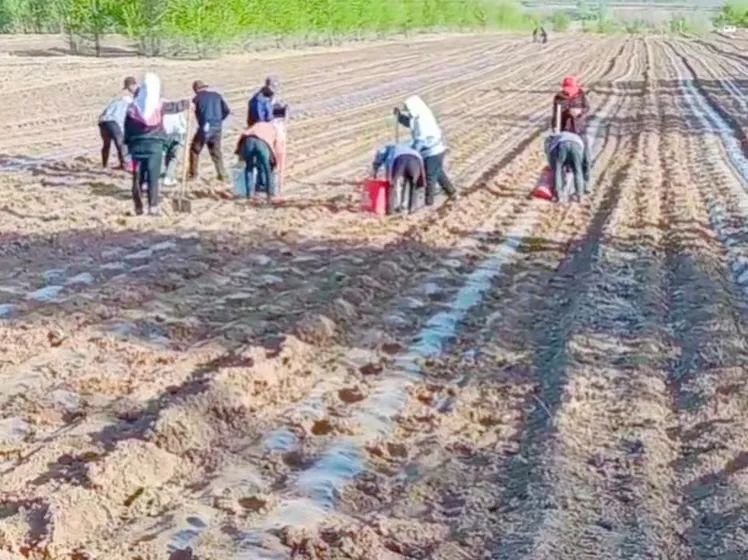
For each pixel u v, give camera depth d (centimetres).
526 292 1395
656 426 932
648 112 3881
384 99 4238
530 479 820
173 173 2077
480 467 855
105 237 1644
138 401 959
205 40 6500
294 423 928
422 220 1820
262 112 2020
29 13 7975
